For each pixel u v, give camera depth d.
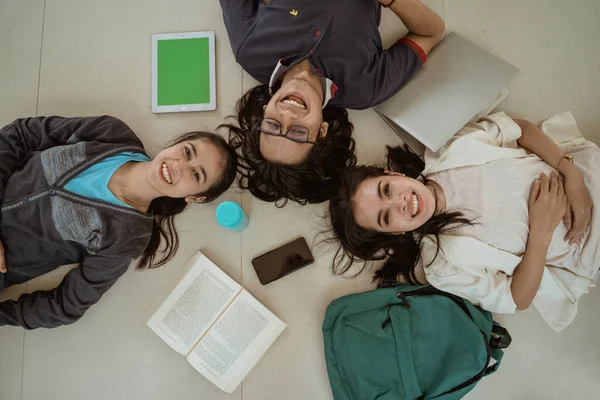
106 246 1.35
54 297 1.39
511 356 1.48
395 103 1.44
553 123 1.46
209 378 1.46
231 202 1.38
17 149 1.40
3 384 1.47
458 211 1.38
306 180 1.41
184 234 1.52
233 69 1.56
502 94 1.51
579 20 1.56
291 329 1.49
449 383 1.32
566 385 1.47
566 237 1.36
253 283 1.50
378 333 1.39
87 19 1.60
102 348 1.49
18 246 1.37
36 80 1.58
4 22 1.60
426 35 1.42
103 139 1.40
